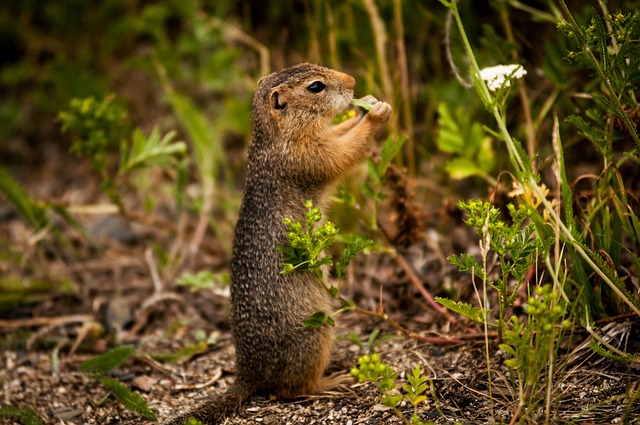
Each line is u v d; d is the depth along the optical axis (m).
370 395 7.82
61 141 15.79
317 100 8.62
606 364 7.36
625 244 8.99
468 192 11.34
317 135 8.60
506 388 7.41
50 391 8.98
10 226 13.59
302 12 14.39
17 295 10.98
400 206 9.51
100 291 11.37
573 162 10.59
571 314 7.41
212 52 13.98
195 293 11.13
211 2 14.54
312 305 7.91
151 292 11.38
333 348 9.09
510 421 6.81
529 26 12.20
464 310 7.02
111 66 15.72
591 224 8.13
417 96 13.03
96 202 14.11
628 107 8.15
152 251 12.49
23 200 11.39
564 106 9.87
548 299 6.28
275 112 8.50
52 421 8.32
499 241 6.91
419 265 10.24
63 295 11.22
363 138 8.65
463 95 10.82
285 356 7.86
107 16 16.05
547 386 6.98
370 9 10.71
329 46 12.08
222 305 10.80
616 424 6.54
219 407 7.75
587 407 6.86
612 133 7.82
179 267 11.70
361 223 10.50
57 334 10.30
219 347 9.70
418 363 8.24
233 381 8.84
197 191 13.57
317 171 8.51
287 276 7.89
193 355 9.52
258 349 7.94
